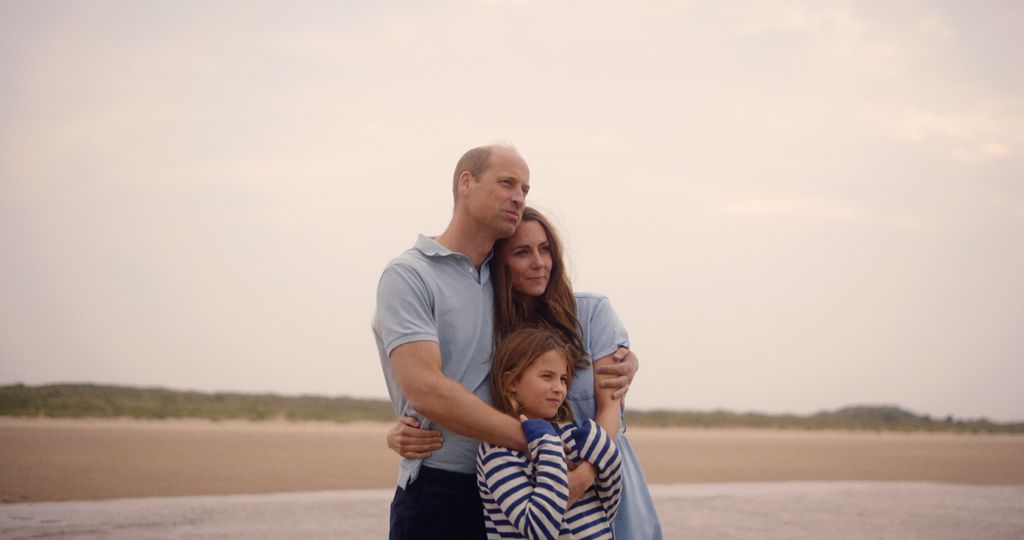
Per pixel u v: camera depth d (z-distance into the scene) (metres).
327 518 9.02
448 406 3.40
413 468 3.71
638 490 3.84
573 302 3.94
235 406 38.34
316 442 21.22
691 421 51.03
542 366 3.57
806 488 13.71
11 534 7.65
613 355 3.90
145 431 22.27
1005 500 12.48
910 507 11.27
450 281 3.71
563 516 3.24
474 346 3.71
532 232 3.83
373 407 50.50
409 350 3.48
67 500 9.88
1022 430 52.12
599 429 3.50
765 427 48.62
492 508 3.50
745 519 9.79
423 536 3.67
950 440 35.78
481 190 3.68
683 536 8.47
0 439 16.80
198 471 13.12
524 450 3.44
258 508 9.68
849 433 45.84
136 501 9.99
